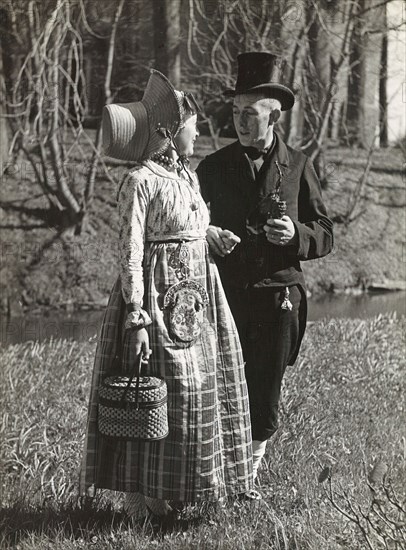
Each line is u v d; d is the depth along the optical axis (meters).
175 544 3.02
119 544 3.01
